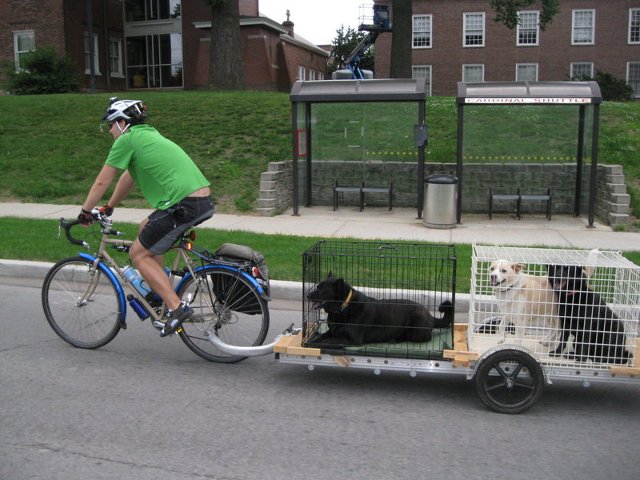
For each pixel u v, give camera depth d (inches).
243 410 182.7
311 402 189.5
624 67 1414.9
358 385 204.4
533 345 193.5
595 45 1417.3
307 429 170.6
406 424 174.9
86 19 1184.2
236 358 221.9
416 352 189.8
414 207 556.4
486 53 1449.3
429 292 233.6
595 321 186.1
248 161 566.9
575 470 149.7
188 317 207.8
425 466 150.8
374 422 175.9
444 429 172.1
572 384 209.3
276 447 159.6
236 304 216.1
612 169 475.2
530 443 164.1
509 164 529.3
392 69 884.0
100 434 165.5
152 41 1320.1
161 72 1325.0
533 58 1437.0
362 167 559.8
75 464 149.7
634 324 191.9
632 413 185.5
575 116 525.3
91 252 234.4
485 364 180.7
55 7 1119.6
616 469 150.3
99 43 1236.5
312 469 148.6
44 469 147.3
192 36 1285.7
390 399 193.2
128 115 204.8
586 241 407.8
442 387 204.2
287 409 183.9
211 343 220.7
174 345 239.8
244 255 216.1
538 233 440.1
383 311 198.2
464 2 1441.9
